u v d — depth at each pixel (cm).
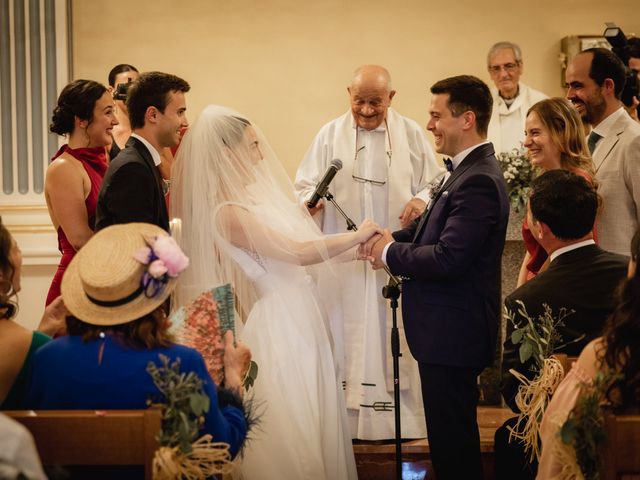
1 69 682
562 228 323
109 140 419
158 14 692
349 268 457
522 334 317
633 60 525
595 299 317
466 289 362
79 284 246
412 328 369
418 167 487
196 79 692
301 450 355
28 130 681
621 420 225
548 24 691
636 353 233
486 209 354
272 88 691
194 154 367
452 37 691
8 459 191
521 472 332
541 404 292
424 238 372
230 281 366
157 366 240
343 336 457
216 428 248
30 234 672
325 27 692
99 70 691
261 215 369
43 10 680
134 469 245
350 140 479
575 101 435
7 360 253
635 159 412
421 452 436
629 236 416
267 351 364
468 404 365
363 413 450
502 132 641
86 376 240
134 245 244
